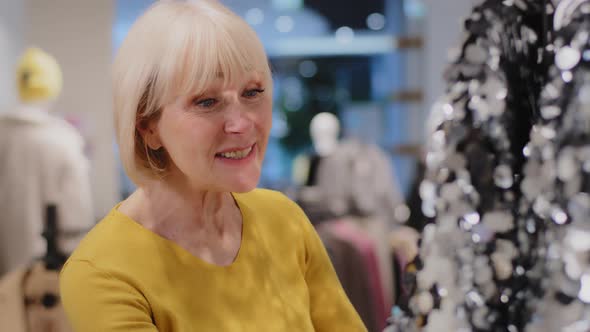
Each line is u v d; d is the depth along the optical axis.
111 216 1.11
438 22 6.16
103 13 5.46
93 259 1.04
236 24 1.01
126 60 1.02
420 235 0.85
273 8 7.17
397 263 3.57
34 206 3.61
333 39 7.29
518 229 0.81
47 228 1.95
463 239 0.81
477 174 0.81
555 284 0.72
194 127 0.99
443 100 0.84
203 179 1.02
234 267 1.11
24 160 3.61
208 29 0.99
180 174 1.09
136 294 1.02
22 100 3.70
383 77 7.23
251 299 1.11
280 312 1.12
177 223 1.10
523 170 0.81
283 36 7.30
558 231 0.72
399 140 6.98
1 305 1.88
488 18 0.82
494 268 0.80
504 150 0.81
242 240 1.15
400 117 6.98
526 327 0.76
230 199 1.18
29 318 1.89
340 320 1.20
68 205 3.62
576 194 0.70
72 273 1.04
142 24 1.02
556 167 0.72
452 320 0.81
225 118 1.00
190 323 1.04
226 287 1.09
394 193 5.23
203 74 0.98
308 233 1.25
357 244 3.46
